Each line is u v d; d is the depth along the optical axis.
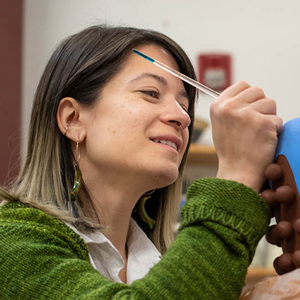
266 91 2.96
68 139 1.25
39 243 0.96
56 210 1.12
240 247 0.79
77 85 1.22
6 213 1.05
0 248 0.95
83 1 3.04
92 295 0.81
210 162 2.85
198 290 0.77
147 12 3.03
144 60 1.23
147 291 0.77
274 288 0.77
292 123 0.85
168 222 1.45
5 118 2.91
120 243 1.27
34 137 1.28
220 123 0.87
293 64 2.97
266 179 0.87
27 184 1.23
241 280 0.79
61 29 3.03
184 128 1.20
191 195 0.86
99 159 1.17
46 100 1.27
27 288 0.88
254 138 0.85
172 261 0.79
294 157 0.81
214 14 3.02
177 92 1.24
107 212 1.21
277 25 3.00
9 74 2.95
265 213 0.82
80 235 1.12
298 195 0.80
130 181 1.17
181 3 3.04
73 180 1.23
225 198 0.83
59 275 0.88
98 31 1.29
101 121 1.18
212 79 2.95
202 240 0.80
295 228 0.79
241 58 2.98
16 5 3.01
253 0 3.02
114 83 1.20
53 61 1.30
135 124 1.14
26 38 3.03
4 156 2.87
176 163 1.15
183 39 3.02
